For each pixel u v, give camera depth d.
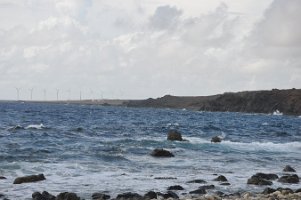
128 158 29.00
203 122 95.31
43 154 28.33
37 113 107.25
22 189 18.19
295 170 27.53
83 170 23.53
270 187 20.55
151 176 22.67
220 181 22.02
